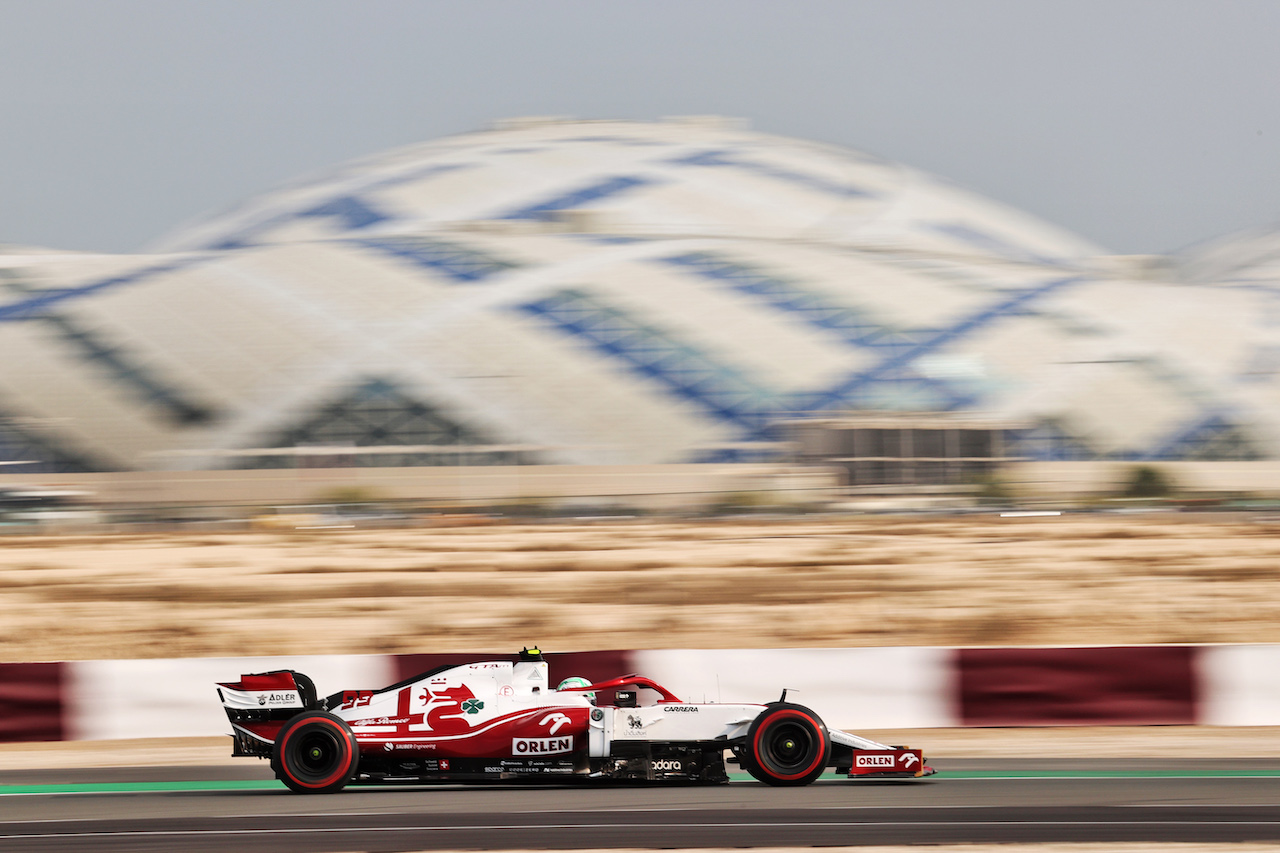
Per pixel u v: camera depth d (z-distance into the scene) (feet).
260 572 236.63
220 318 524.93
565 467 490.49
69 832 81.46
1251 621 177.99
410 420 496.23
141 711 123.65
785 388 504.84
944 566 231.71
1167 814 83.66
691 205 638.53
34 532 370.32
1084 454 507.71
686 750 95.35
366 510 444.96
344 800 91.45
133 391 504.43
